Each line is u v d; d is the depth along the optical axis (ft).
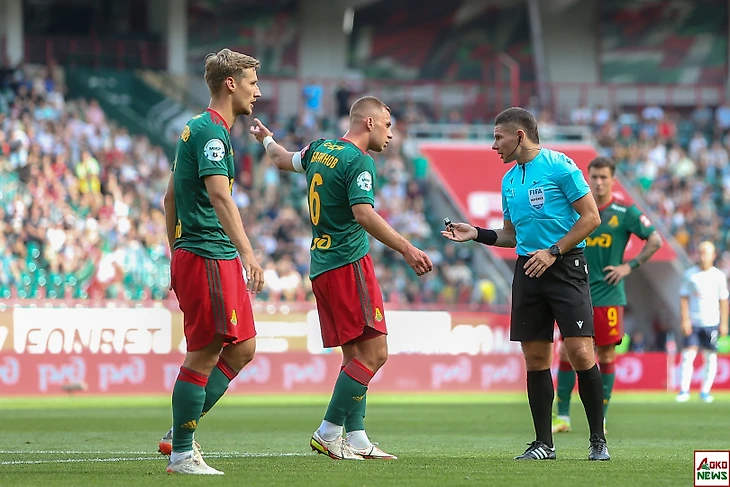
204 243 77.10
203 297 76.74
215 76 78.59
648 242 131.23
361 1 457.68
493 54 480.23
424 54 477.36
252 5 460.14
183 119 419.33
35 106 347.36
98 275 280.72
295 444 114.52
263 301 279.28
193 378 76.79
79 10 435.94
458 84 465.88
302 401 236.63
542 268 88.02
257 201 358.64
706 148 441.27
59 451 102.32
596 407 90.17
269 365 268.21
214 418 168.76
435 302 331.57
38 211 284.82
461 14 477.77
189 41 452.76
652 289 384.06
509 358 294.25
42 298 260.21
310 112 424.46
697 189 407.85
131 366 253.65
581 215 88.99
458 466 83.46
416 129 422.00
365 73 474.90
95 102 366.22
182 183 77.36
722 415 180.04
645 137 433.89
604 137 428.97
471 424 154.61
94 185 322.34
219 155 75.92
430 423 156.76
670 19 492.13
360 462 87.51
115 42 436.35
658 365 301.43
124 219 306.76
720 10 491.31
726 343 317.63
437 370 284.61
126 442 115.75
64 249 278.26
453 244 369.71
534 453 91.04
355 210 86.89
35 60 425.28
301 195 376.89
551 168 90.27
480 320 290.35
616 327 130.82
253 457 94.84
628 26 492.54
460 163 395.34
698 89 487.20
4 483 70.59
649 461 89.56
